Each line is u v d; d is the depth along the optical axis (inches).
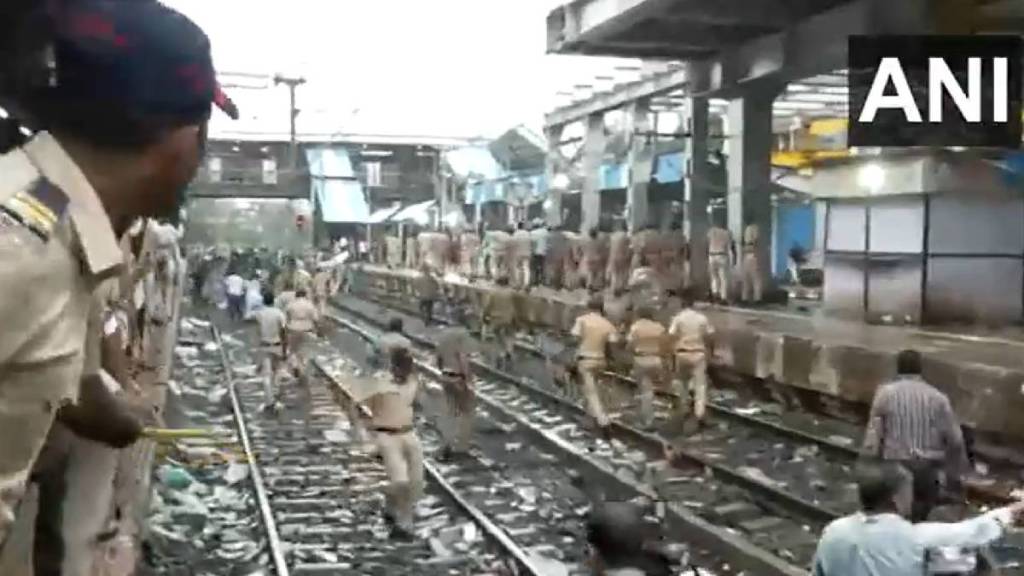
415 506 509.0
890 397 402.6
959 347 691.4
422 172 2340.1
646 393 710.5
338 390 794.8
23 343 54.6
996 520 211.9
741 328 858.1
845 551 205.9
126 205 65.1
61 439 101.6
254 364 1116.5
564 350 1027.3
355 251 2304.4
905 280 875.4
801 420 725.9
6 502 57.0
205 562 429.1
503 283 1412.4
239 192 1903.3
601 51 1161.4
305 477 585.0
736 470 557.6
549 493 553.3
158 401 316.8
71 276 57.1
